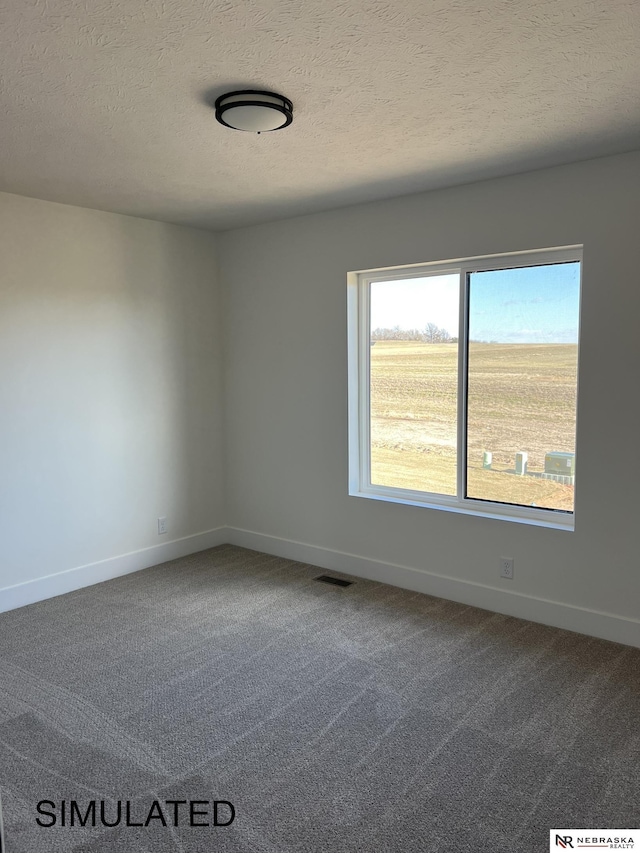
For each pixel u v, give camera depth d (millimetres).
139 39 1815
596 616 3258
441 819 2004
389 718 2564
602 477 3186
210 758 2320
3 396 3609
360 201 3863
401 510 3967
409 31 1796
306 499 4480
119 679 2895
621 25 1778
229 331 4809
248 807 2068
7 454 3648
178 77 2078
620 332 3070
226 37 1813
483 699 2697
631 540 3123
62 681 2879
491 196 3418
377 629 3398
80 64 1970
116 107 2322
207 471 4863
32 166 3057
